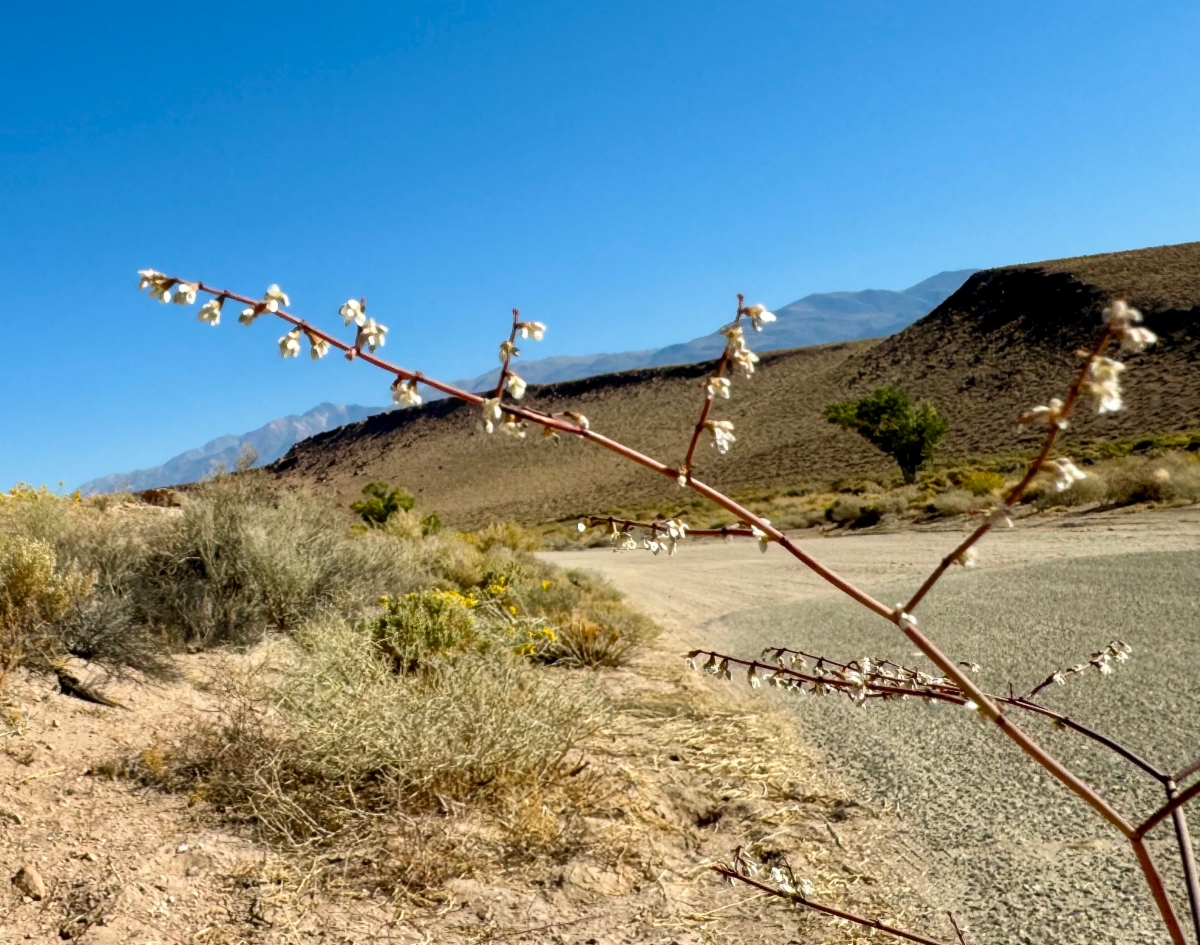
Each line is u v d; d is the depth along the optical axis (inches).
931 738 213.6
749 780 198.5
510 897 141.0
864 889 143.2
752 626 415.5
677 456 3629.4
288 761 174.7
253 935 125.2
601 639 334.6
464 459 5054.1
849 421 1893.5
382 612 331.9
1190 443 1344.7
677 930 132.1
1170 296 2551.7
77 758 169.5
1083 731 74.2
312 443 6619.1
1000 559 548.4
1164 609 313.9
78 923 122.0
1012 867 143.5
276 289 51.1
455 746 176.4
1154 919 122.2
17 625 199.2
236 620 277.0
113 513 356.5
